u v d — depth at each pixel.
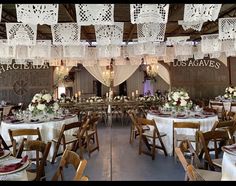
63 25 3.04
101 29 3.05
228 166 2.07
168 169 3.79
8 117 5.05
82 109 8.53
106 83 10.32
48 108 5.00
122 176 3.54
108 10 2.06
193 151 2.44
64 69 9.73
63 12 5.21
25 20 1.98
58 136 4.34
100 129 7.18
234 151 2.25
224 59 9.78
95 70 10.28
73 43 3.07
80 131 4.27
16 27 2.84
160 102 8.72
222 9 5.07
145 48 4.32
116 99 9.13
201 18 2.00
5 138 4.33
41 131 4.25
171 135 4.49
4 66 9.41
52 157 4.14
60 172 2.16
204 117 4.45
